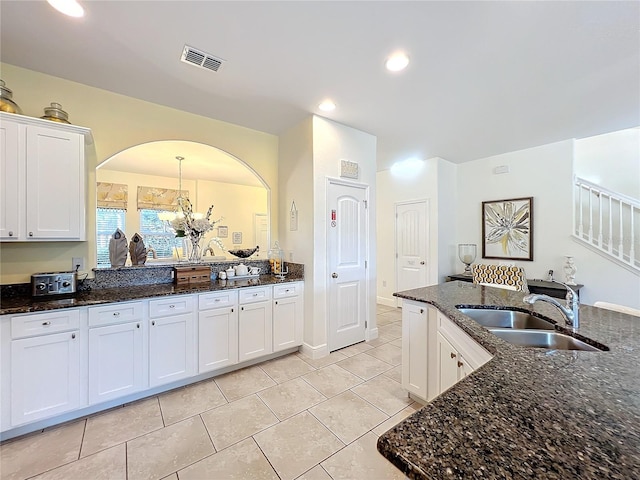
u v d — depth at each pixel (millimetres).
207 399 2271
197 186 6512
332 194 3244
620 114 2994
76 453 1686
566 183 3855
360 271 3541
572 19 1676
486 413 716
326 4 1576
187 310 2443
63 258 2363
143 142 2715
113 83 2418
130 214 5934
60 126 2088
